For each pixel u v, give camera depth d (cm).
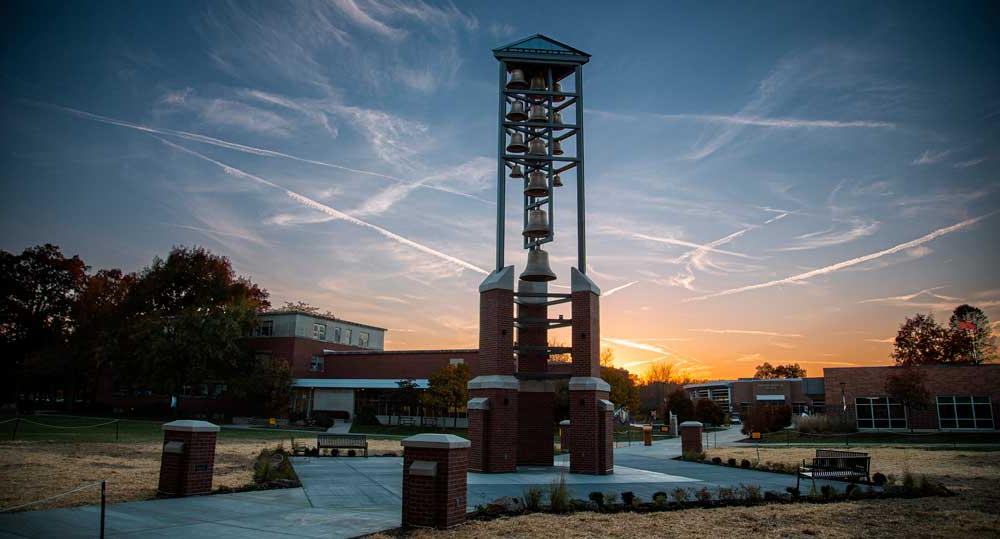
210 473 1584
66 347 6912
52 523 1178
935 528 1262
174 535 1103
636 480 1983
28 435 3475
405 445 1236
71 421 5256
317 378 6638
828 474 1989
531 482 1902
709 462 2731
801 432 5275
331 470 2156
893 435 4931
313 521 1237
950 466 2566
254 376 5991
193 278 6925
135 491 1580
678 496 1520
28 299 7175
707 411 7131
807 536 1182
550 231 2344
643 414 9919
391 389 6059
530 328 2422
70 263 7369
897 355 8056
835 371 5512
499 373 2230
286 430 5147
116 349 6178
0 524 1153
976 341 7744
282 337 6506
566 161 2423
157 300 6894
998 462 2744
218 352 5909
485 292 2334
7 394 7638
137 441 3198
